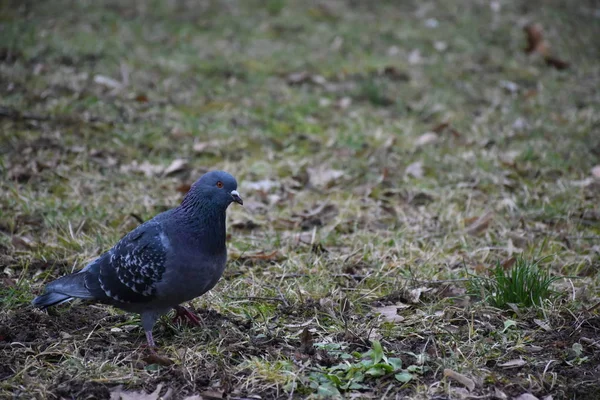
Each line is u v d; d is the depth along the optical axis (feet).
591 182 26.63
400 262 20.92
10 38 36.96
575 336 17.11
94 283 16.39
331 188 26.73
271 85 35.73
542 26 45.75
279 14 45.57
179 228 16.05
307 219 24.12
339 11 46.60
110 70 34.99
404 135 31.42
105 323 17.81
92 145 28.32
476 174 27.55
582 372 15.71
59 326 17.42
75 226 22.63
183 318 17.76
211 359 16.19
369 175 27.66
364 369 15.52
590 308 18.03
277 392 14.99
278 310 18.48
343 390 15.17
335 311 18.30
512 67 39.99
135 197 24.98
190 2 46.16
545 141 30.71
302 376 15.34
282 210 25.08
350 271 20.68
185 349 16.43
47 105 30.71
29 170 25.88
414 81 37.50
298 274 20.38
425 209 25.05
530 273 18.63
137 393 14.96
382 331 17.35
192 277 16.03
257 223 23.75
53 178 25.85
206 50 38.96
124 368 15.70
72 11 42.45
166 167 27.53
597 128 32.17
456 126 32.48
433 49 41.98
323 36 42.47
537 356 16.37
